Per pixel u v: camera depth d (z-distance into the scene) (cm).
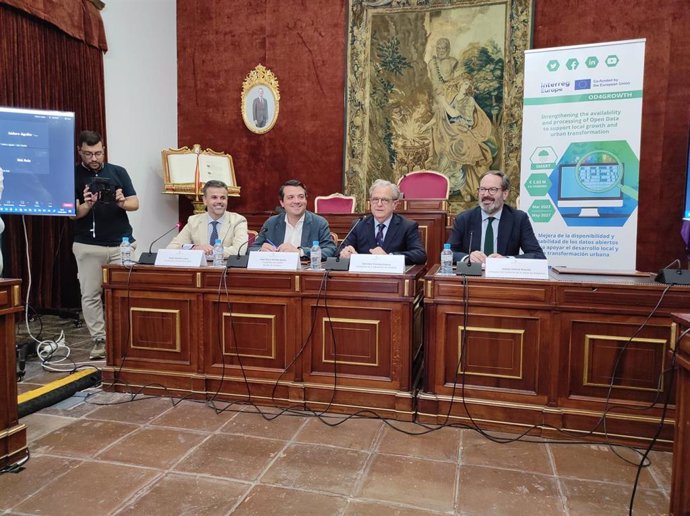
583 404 236
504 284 243
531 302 240
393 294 258
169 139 691
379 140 650
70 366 343
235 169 702
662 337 226
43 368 339
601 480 199
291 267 276
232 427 248
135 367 296
